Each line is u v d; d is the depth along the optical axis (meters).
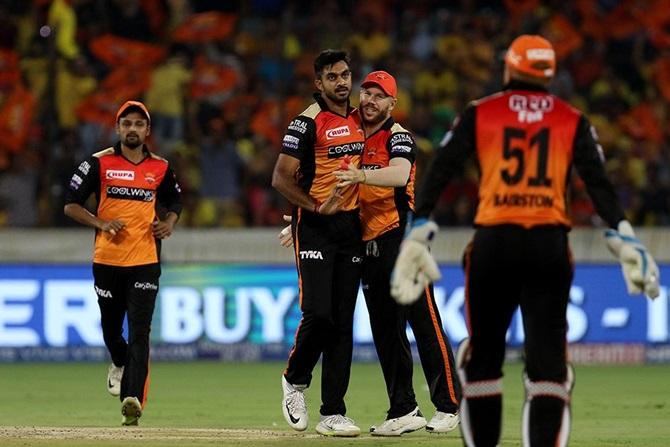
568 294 19.94
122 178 30.44
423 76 65.56
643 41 69.12
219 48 65.25
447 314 52.41
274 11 71.31
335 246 26.56
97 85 62.44
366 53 66.75
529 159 19.64
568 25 67.44
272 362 52.62
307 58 66.38
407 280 20.05
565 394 19.67
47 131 56.84
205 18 65.38
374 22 67.56
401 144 26.69
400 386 27.38
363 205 26.97
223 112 62.06
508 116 19.78
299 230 26.61
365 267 27.23
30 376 46.44
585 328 53.22
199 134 61.25
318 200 26.53
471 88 64.31
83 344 52.41
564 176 19.77
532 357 19.69
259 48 67.00
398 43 67.88
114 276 30.28
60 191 55.44
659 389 42.25
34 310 52.28
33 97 60.28
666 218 59.94
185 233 52.88
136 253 30.25
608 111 66.12
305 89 63.62
